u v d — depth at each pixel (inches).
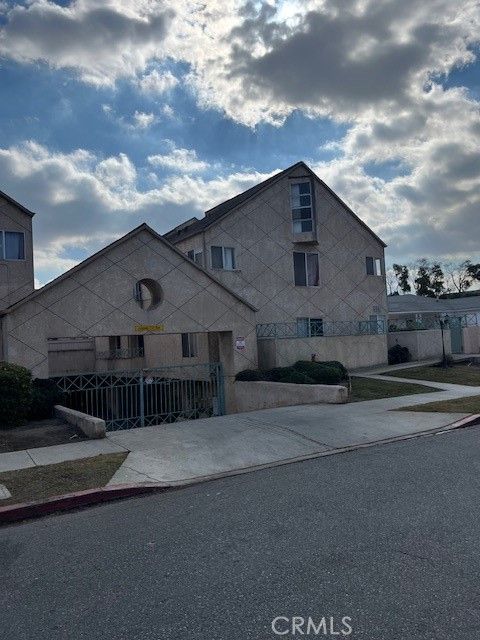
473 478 289.0
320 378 755.4
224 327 744.3
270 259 1021.2
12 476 327.3
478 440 401.4
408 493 266.5
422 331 1099.3
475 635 137.3
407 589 163.2
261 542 211.2
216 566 189.9
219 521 242.7
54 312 612.1
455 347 1177.4
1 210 914.7
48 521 264.4
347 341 968.3
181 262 709.9
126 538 228.2
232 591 168.9
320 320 1080.8
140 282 704.4
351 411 546.0
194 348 967.6
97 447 411.8
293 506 257.4
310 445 410.3
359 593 162.1
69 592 175.9
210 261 945.5
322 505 255.4
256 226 1007.6
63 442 439.2
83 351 1274.6
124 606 163.3
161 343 1078.4
